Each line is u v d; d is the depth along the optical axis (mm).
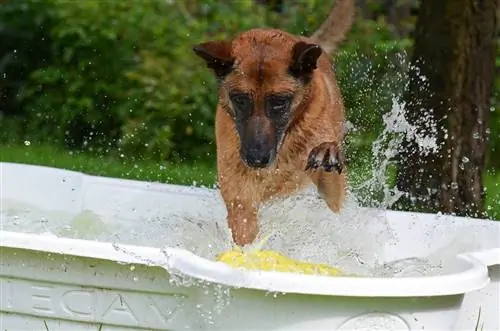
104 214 11250
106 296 7855
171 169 17484
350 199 10375
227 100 9289
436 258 9789
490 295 8562
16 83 19969
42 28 19828
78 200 11352
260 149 8953
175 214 11008
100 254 7637
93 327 7969
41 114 19734
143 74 19172
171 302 7695
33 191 11469
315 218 9984
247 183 9453
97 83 19266
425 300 7266
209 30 19891
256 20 19969
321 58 10203
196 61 19219
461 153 13273
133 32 19516
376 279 7086
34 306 8078
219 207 11062
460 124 13281
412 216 10211
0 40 19938
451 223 10055
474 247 9859
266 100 9086
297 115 9328
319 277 7055
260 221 9828
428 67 13398
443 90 13289
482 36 13312
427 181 13195
